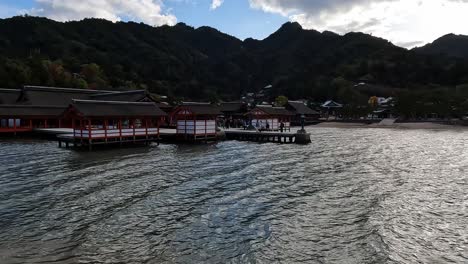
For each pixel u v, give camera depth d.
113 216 14.05
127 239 11.76
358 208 15.44
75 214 14.22
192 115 40.56
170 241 11.63
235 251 10.89
